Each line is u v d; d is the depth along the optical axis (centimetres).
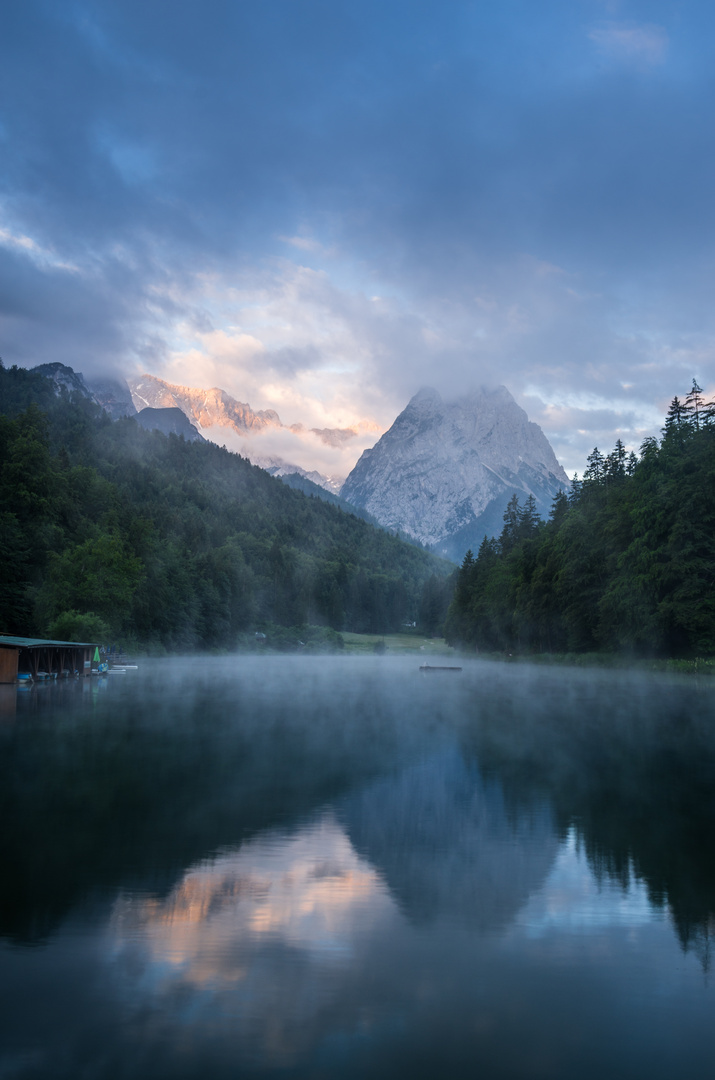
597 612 8438
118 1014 730
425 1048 682
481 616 14575
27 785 1762
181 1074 640
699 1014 744
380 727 3025
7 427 11512
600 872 1168
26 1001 751
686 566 6334
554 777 1933
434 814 1530
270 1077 636
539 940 914
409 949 885
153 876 1124
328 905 1021
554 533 11075
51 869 1148
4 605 9106
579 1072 650
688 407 7350
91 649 6906
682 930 946
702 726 3123
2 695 4456
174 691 5000
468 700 4506
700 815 1530
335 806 1592
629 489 7869
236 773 1947
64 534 10712
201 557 17162
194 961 845
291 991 779
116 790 1716
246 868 1171
